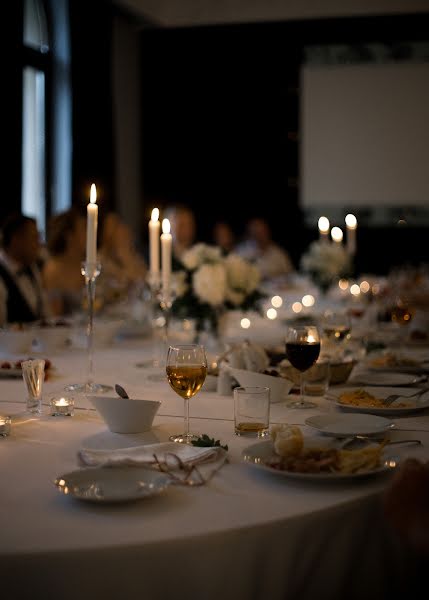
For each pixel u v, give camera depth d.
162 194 9.66
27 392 1.96
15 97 6.52
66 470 1.45
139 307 3.73
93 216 2.26
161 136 9.60
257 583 1.18
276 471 1.36
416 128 9.20
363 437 1.56
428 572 1.43
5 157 6.42
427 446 1.59
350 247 5.53
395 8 8.77
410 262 9.38
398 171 9.30
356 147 9.36
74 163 7.73
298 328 1.93
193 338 3.11
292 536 1.20
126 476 1.35
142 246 9.52
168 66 9.49
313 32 9.10
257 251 7.72
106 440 1.63
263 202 9.59
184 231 6.57
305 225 9.58
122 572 1.09
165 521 1.18
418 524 1.14
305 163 9.48
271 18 9.05
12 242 3.72
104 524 1.17
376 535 1.34
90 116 7.91
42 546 1.09
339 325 2.45
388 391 2.14
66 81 7.68
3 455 1.54
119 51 8.94
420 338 3.24
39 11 7.55
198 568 1.13
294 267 9.59
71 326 3.42
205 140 9.58
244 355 2.20
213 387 2.20
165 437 1.67
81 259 4.37
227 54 9.39
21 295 3.73
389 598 1.39
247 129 9.52
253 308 3.02
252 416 1.70
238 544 1.15
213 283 2.88
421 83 9.15
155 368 2.59
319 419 1.73
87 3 7.81
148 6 8.91
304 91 9.39
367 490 1.33
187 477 1.38
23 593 1.07
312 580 1.25
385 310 3.89
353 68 9.27
